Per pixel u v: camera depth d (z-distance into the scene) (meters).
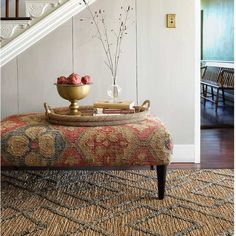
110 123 2.98
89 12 3.83
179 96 3.92
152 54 3.88
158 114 3.94
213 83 7.71
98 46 3.87
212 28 8.89
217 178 3.31
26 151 2.80
